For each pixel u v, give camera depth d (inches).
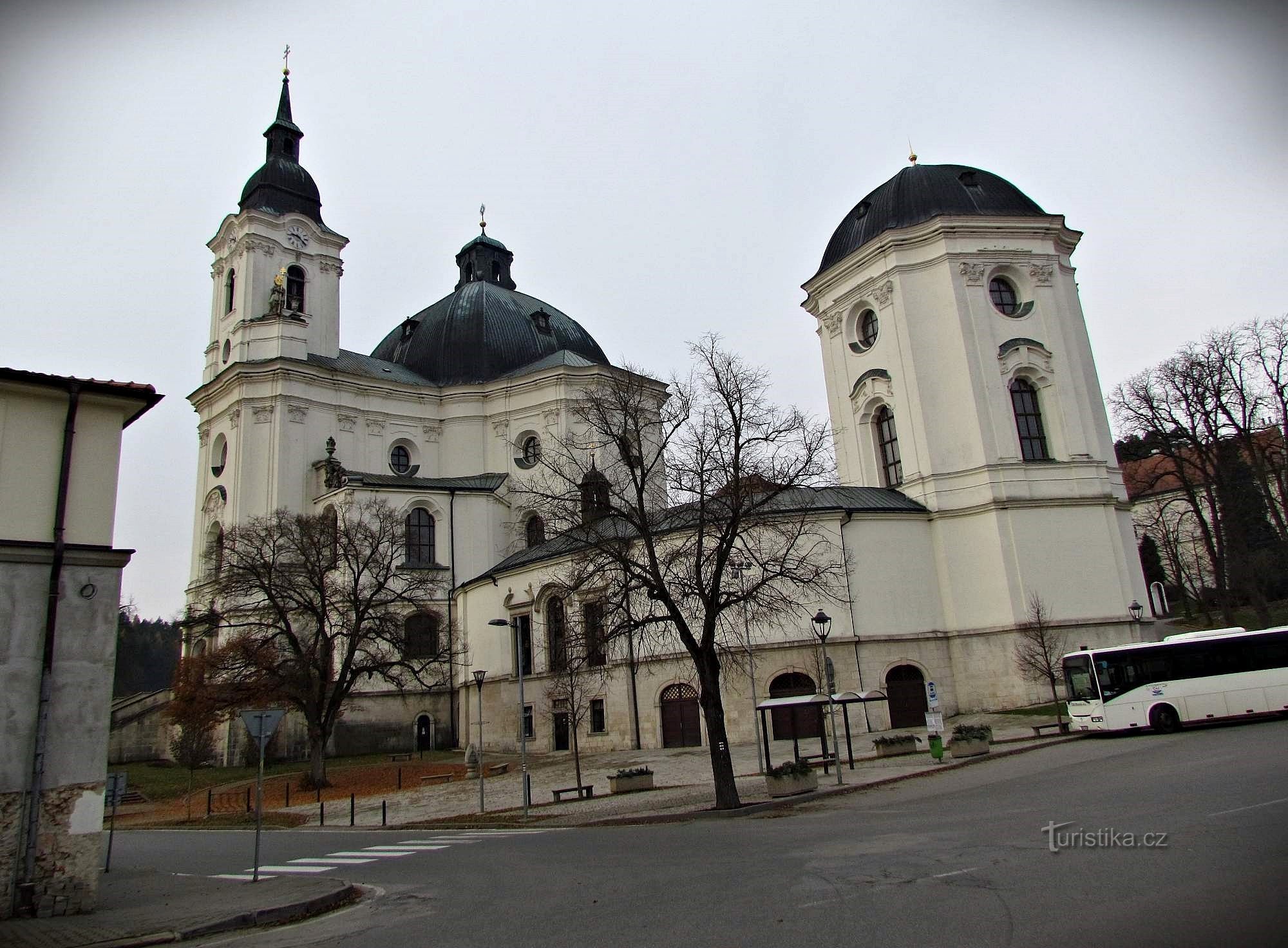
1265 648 1198.3
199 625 2219.5
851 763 1206.9
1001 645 1740.9
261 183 2645.2
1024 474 1834.4
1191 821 544.7
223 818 1449.3
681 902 477.1
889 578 1765.5
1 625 616.7
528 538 2447.1
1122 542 1892.2
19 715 610.9
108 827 1531.7
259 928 542.6
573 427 2450.8
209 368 2578.7
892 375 1987.0
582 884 567.2
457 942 440.1
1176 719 1202.6
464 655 2191.2
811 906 434.0
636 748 1747.0
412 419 2598.4
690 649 994.1
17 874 588.7
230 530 2049.7
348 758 2038.6
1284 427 2156.7
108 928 538.6
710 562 1089.4
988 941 346.9
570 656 1258.0
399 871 730.2
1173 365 2260.1
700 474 1035.3
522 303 2925.7
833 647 1654.8
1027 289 1972.2
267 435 2349.9
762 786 1113.4
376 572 1940.2
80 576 650.2
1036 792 777.6
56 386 663.1
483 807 1211.9
